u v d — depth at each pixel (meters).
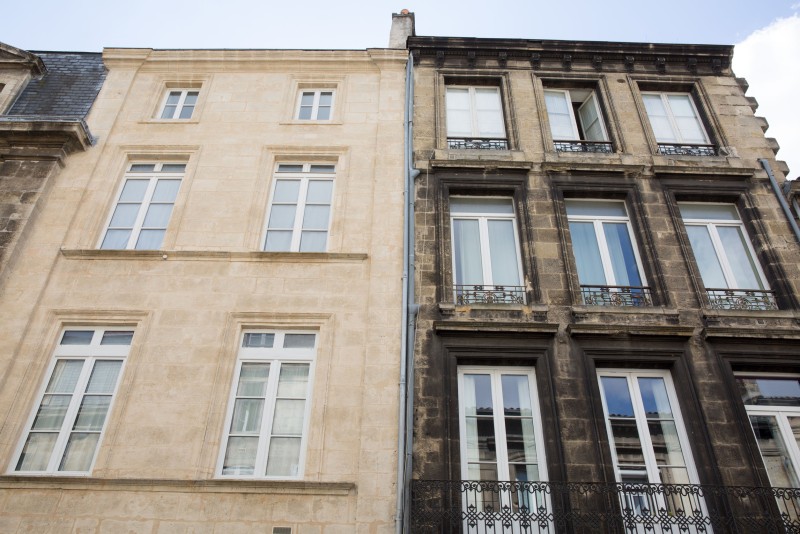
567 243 10.28
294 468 8.12
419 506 7.60
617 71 13.23
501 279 10.27
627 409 8.77
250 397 8.73
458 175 11.16
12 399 8.38
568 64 13.34
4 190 10.54
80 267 9.81
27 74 13.18
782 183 11.33
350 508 7.58
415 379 8.66
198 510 7.50
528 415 8.71
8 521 7.37
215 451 8.08
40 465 8.06
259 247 10.42
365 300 9.50
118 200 11.19
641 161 11.56
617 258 10.60
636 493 7.97
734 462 8.09
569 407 8.46
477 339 9.06
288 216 11.03
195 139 11.91
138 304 9.38
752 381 9.12
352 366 8.78
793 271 10.07
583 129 13.05
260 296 9.51
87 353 9.05
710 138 12.34
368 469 7.83
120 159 11.60
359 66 13.30
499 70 13.16
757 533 7.49
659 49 13.35
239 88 12.98
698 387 8.70
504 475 8.17
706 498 7.75
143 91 12.96
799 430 8.70
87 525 7.36
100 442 8.12
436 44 13.31
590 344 9.04
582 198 11.24
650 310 9.43
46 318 9.19
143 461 7.90
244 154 11.64
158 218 10.92
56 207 10.61
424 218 10.54
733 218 11.16
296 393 8.78
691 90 13.19
